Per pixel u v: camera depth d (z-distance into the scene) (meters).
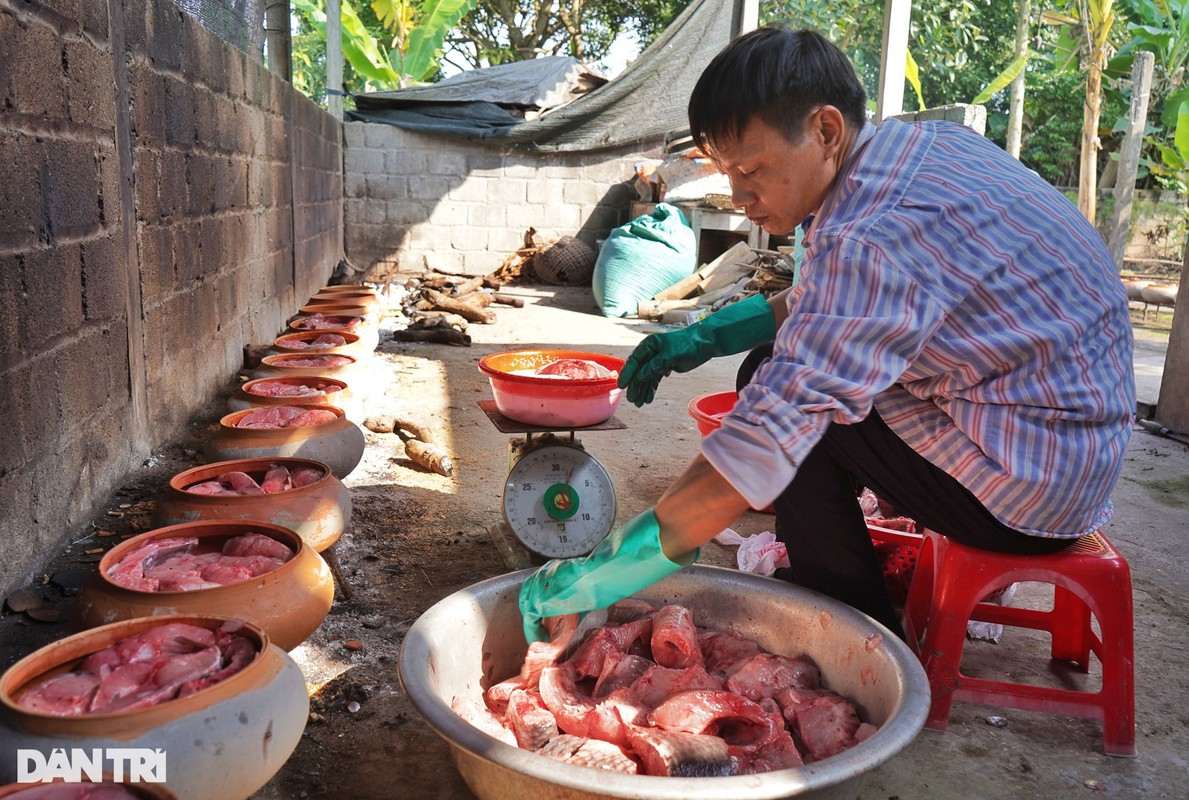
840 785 1.48
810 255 1.59
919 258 1.57
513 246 11.55
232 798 1.41
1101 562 2.02
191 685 1.44
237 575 1.92
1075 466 1.80
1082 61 12.42
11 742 1.30
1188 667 2.45
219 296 5.00
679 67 11.05
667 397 5.62
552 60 11.92
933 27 12.77
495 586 2.02
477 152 11.27
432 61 13.01
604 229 11.62
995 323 1.70
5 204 2.48
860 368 1.49
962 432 1.85
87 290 3.10
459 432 4.54
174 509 2.31
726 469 1.50
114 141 3.35
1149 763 2.03
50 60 2.77
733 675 1.98
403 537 3.15
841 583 2.20
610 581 1.72
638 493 3.78
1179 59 11.78
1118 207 10.97
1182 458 4.56
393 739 2.01
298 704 1.53
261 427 2.87
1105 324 1.81
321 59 20.38
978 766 1.99
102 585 1.80
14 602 2.48
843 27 8.24
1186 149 10.41
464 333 7.11
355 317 5.48
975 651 2.53
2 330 2.47
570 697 1.89
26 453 2.63
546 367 2.89
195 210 4.50
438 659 1.81
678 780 1.36
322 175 9.06
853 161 1.66
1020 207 1.70
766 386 1.51
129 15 3.54
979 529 2.00
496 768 1.52
